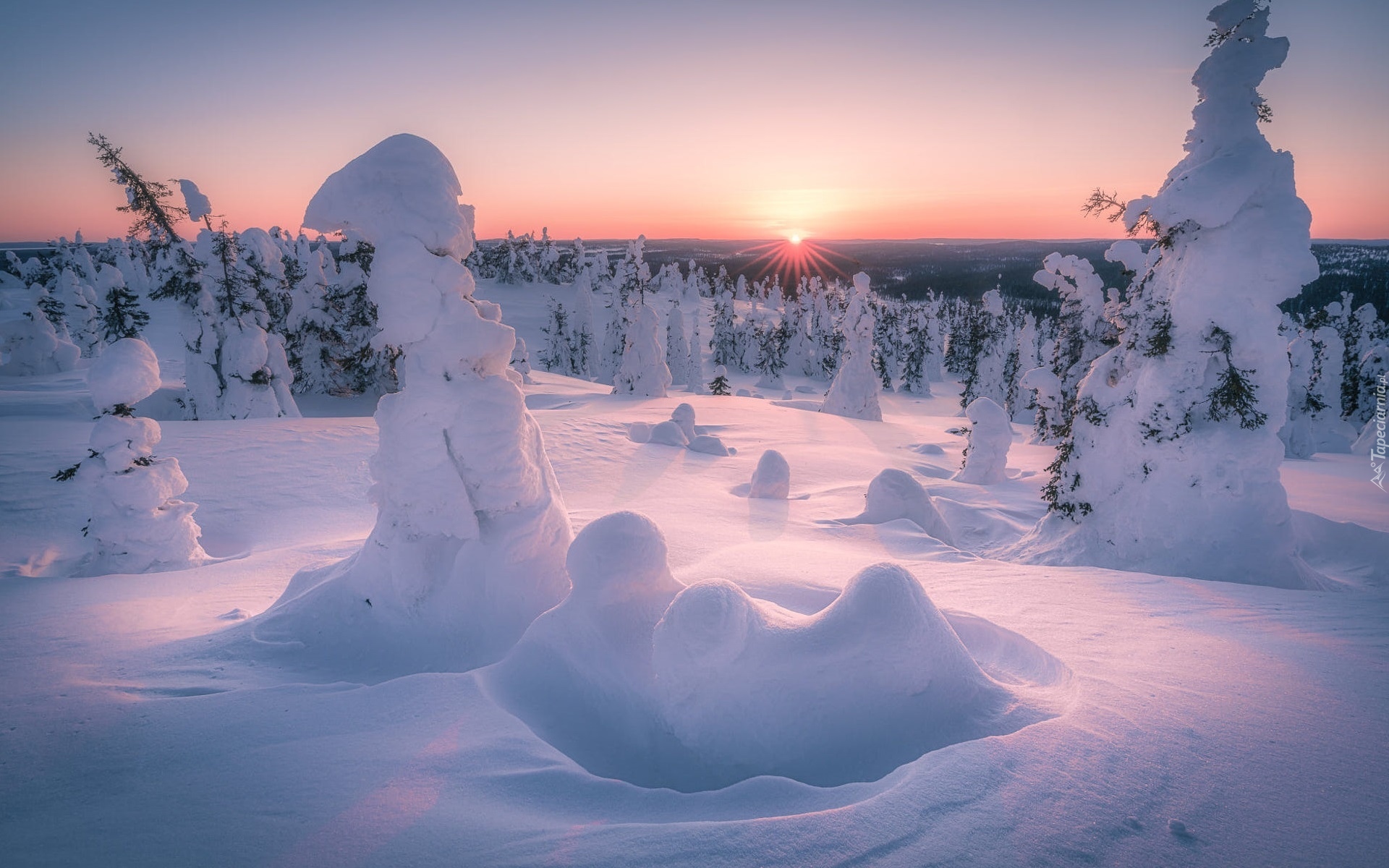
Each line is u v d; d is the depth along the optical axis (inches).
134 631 256.5
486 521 272.1
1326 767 125.3
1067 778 121.5
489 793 128.6
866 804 114.2
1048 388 1135.6
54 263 3299.7
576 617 195.9
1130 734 137.6
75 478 384.2
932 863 99.6
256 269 1376.7
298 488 618.2
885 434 1162.0
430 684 180.4
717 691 161.3
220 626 269.4
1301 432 1093.8
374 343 266.7
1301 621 224.7
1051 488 463.8
